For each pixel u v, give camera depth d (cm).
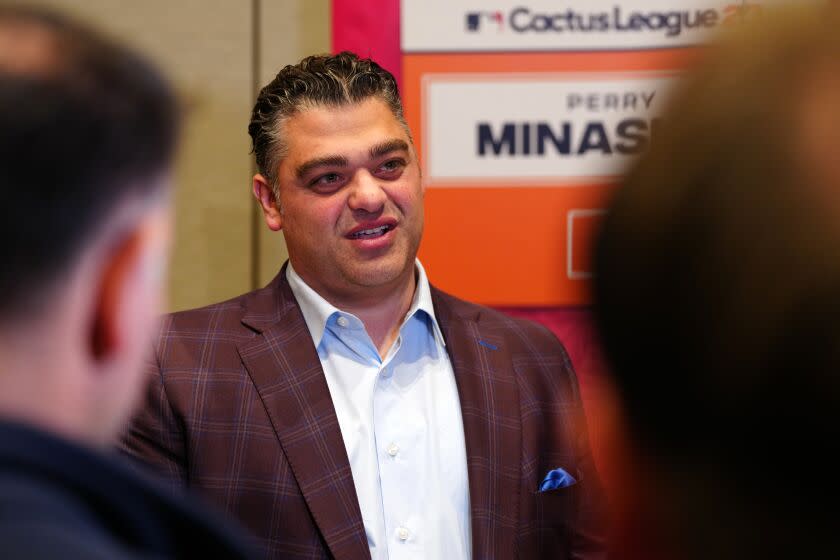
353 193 158
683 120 41
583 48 231
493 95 232
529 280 233
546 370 172
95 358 53
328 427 155
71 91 49
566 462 167
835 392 37
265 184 172
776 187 38
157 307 57
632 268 41
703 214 39
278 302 169
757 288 38
